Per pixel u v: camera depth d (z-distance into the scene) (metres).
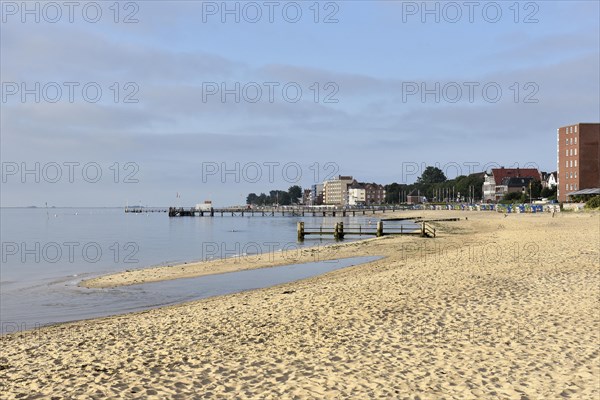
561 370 8.04
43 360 9.93
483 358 8.74
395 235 49.56
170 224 105.88
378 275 19.94
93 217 176.62
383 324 11.43
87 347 10.84
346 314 12.69
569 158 88.31
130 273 27.02
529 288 15.25
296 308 13.89
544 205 83.38
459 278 17.64
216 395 7.44
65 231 80.62
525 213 81.50
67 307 18.44
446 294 14.71
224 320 12.92
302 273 25.64
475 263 21.73
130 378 8.40
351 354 9.26
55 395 7.67
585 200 81.00
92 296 20.55
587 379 7.64
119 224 109.94
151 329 12.40
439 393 7.23
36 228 92.06
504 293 14.55
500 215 81.00
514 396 7.06
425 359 8.79
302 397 7.24
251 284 22.64
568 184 88.75
